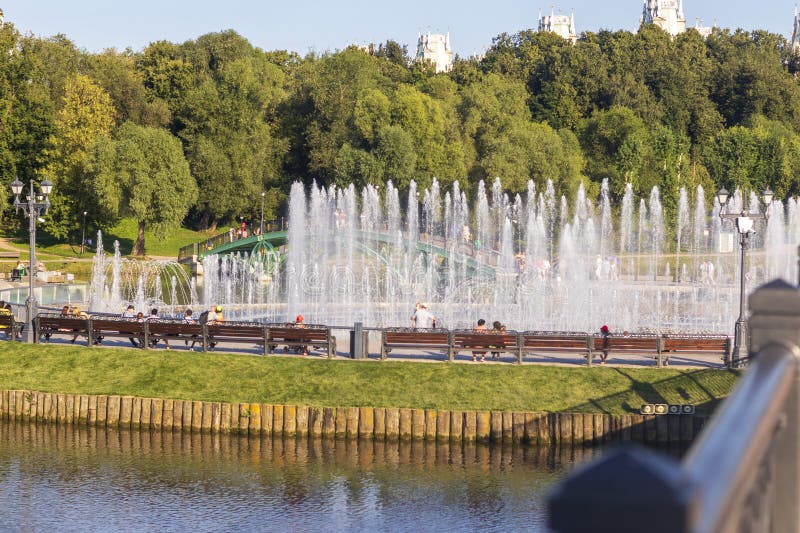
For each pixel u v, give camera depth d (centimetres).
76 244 12900
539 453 3400
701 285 8819
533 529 2702
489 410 3556
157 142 12075
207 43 16262
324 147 13762
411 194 10538
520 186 12731
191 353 4116
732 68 18638
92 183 11869
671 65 18325
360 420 3581
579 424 3459
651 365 3903
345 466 3278
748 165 14800
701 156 15700
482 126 13550
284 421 3625
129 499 2956
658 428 3441
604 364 3903
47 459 3362
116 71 14388
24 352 4216
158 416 3731
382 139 12594
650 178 13825
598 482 361
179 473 3212
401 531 2683
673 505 350
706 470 420
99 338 4375
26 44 12950
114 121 13750
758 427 514
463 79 18150
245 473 3209
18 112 12319
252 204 14150
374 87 14388
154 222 12125
